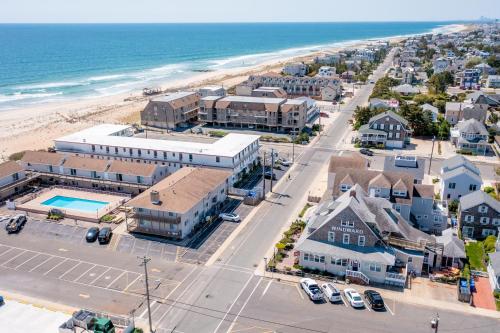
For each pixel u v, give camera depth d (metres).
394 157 98.50
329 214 73.06
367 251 67.69
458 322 57.72
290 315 59.16
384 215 71.94
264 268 70.50
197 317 58.81
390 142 138.62
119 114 185.12
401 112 154.62
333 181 92.81
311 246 69.69
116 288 65.25
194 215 83.88
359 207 70.38
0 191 96.88
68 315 57.97
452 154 131.62
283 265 71.12
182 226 79.50
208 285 66.00
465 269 69.50
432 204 82.00
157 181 102.38
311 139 147.25
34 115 185.38
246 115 158.25
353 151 134.25
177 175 94.00
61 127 164.50
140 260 73.06
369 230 67.81
